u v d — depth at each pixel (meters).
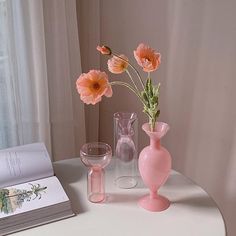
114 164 1.11
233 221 1.39
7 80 1.17
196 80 1.30
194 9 1.23
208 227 0.81
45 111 1.26
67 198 0.85
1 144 1.21
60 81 1.29
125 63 0.85
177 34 1.29
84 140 1.43
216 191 1.39
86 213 0.86
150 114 0.84
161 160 0.84
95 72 0.81
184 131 1.38
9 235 0.78
